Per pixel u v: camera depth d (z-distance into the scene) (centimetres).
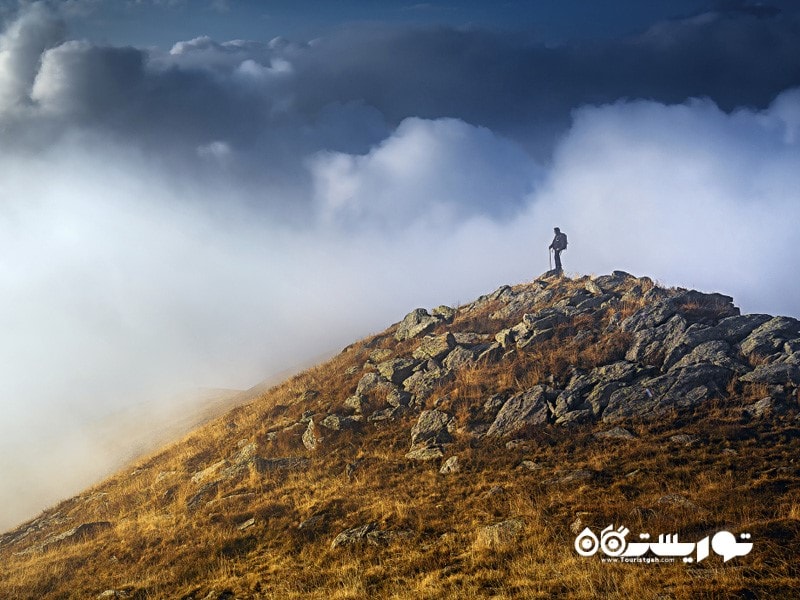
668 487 1861
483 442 2494
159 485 2914
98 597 1795
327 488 2389
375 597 1491
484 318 3800
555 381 2797
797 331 2714
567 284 3925
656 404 2434
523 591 1388
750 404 2319
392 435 2791
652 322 3042
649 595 1292
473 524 1848
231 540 2056
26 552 2444
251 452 2930
